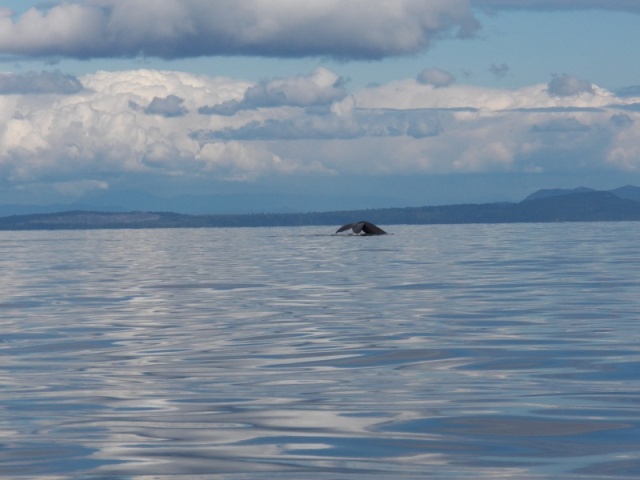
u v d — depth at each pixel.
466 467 14.95
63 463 15.38
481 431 17.38
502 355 26.50
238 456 15.74
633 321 34.03
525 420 18.17
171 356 27.38
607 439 16.59
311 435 17.20
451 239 145.62
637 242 125.44
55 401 20.62
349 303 42.69
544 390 21.23
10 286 56.28
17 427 18.02
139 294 49.50
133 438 17.03
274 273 65.00
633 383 21.91
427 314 37.53
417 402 20.09
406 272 64.12
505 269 66.38
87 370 24.94
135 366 25.58
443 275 60.59
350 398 20.62
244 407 19.77
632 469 14.65
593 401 19.88
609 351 26.83
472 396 20.67
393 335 31.22
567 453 15.71
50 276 66.06
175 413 19.22
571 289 48.62
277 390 21.72
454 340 29.75
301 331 32.69
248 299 45.53
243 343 29.94
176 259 91.06
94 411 19.48
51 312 40.59
